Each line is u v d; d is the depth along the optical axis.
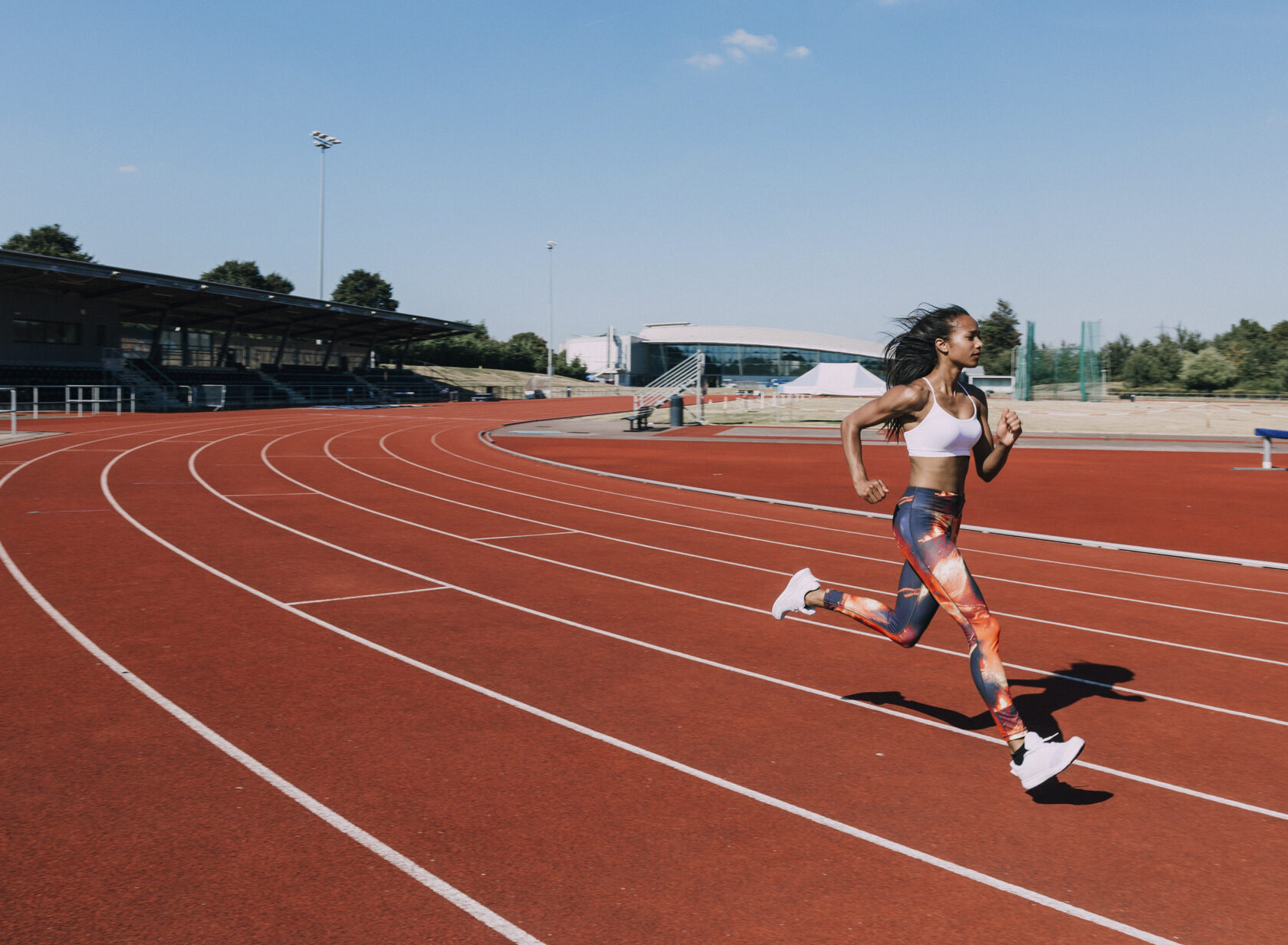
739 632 7.00
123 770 4.22
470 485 17.44
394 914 3.06
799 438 32.62
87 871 3.31
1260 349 105.19
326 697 5.31
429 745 4.62
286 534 11.16
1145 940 2.99
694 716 5.14
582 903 3.16
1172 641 6.96
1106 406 60.44
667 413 53.53
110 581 8.31
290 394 57.28
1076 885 3.35
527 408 59.88
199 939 2.89
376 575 8.83
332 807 3.88
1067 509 15.09
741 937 2.97
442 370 89.50
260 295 48.72
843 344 114.75
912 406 4.27
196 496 14.59
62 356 45.50
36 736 4.61
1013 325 138.50
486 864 3.42
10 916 3.00
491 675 5.81
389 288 114.12
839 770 4.41
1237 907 3.22
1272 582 9.38
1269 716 5.29
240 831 3.64
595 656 6.29
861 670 6.09
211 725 4.83
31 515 12.16
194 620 7.01
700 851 3.55
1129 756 4.66
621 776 4.28
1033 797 4.13
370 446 26.80
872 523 13.29
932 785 4.25
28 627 6.70
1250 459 25.12
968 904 3.20
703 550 10.73
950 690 5.68
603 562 9.81
